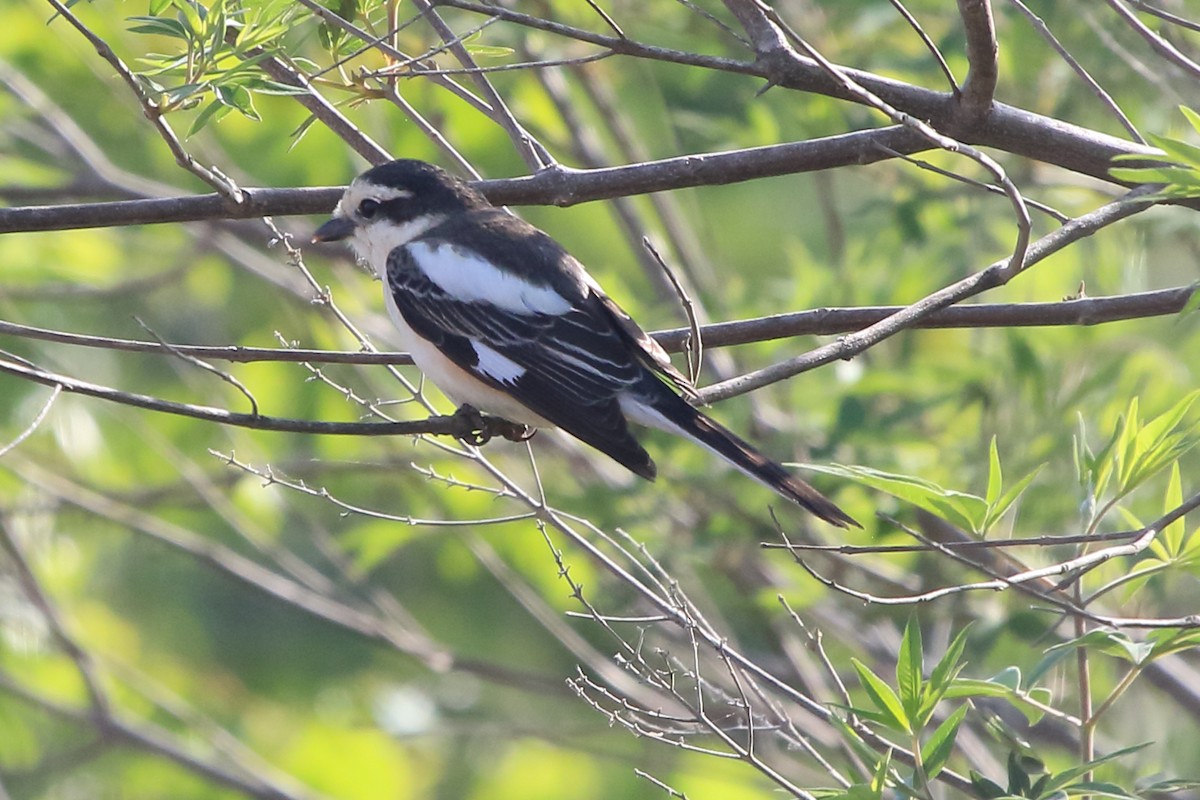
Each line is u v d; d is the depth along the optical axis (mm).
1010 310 7801
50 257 14398
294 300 13789
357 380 13500
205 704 15422
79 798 14250
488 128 12891
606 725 12219
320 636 16047
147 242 15164
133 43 13844
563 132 13352
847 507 11156
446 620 16328
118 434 14727
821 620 11359
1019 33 11516
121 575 15992
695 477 11586
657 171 8039
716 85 13062
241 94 6973
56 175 14266
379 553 12898
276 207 8242
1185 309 6703
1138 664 6738
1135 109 11641
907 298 12070
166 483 14820
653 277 12672
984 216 12492
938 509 7027
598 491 11906
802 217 17531
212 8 6934
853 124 12031
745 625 13656
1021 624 10000
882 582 11344
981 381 11398
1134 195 7379
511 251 8773
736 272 16562
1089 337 11562
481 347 8523
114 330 15297
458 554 14414
